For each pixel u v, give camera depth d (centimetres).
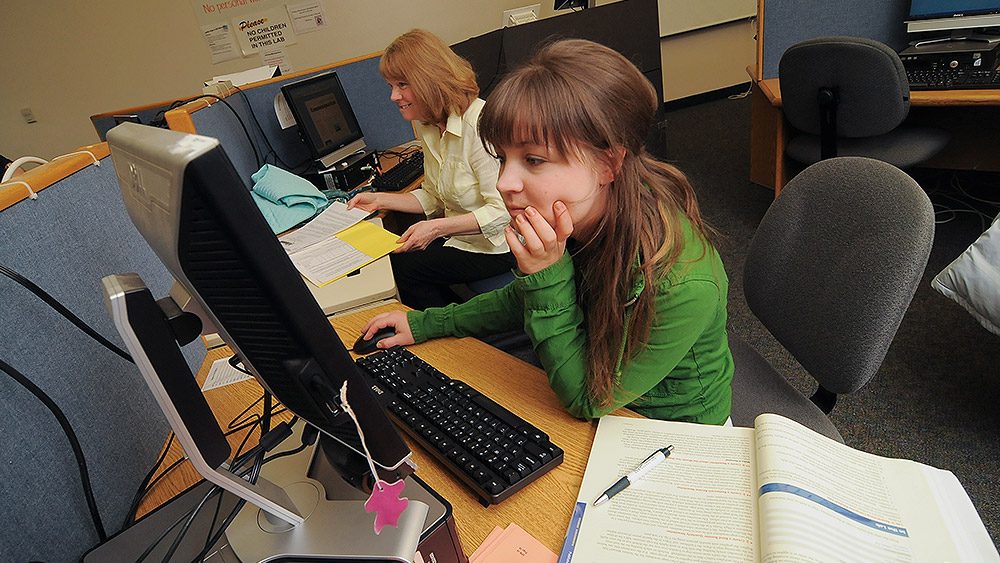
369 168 215
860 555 49
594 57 67
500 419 72
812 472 57
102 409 71
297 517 52
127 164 42
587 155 66
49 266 68
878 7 218
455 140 172
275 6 378
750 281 112
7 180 71
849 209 91
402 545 49
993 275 127
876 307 85
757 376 111
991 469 132
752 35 463
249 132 190
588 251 78
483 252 173
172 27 377
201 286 40
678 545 54
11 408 58
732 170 327
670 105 471
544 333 75
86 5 362
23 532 56
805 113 200
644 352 74
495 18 406
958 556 49
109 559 55
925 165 261
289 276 39
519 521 61
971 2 189
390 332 101
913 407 152
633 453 66
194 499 61
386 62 170
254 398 89
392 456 51
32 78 377
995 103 164
